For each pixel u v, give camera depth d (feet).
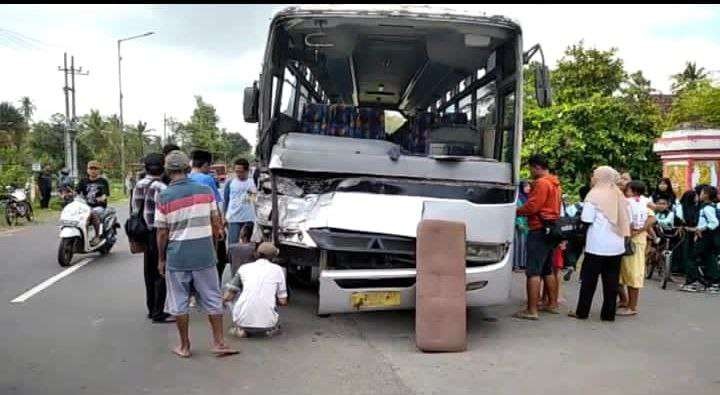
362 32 24.72
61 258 34.88
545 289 26.78
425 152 25.73
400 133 28.27
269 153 24.59
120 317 23.63
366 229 21.07
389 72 30.94
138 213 22.75
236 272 23.03
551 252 25.48
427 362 18.94
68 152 131.13
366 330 22.66
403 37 25.26
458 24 22.86
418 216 21.33
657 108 72.08
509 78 23.61
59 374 17.24
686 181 40.86
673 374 18.03
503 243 21.98
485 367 18.53
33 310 24.53
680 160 41.73
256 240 25.63
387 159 22.02
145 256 22.99
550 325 23.91
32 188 88.84
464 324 20.26
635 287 25.63
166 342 20.53
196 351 19.66
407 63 29.14
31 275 32.37
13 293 27.78
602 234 24.17
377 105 34.88
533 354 19.94
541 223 24.52
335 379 17.25
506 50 23.94
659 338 22.07
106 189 38.93
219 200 27.30
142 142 217.97
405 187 22.00
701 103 64.13
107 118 216.74
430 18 22.63
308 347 20.38
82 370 17.62
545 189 24.36
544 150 50.11
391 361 18.98
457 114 28.35
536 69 23.54
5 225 60.95
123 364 18.21
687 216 31.94
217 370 17.87
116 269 34.40
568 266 34.45
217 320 19.29
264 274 21.47
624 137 50.39
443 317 20.10
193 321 23.43
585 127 50.88
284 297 21.93
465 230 20.76
